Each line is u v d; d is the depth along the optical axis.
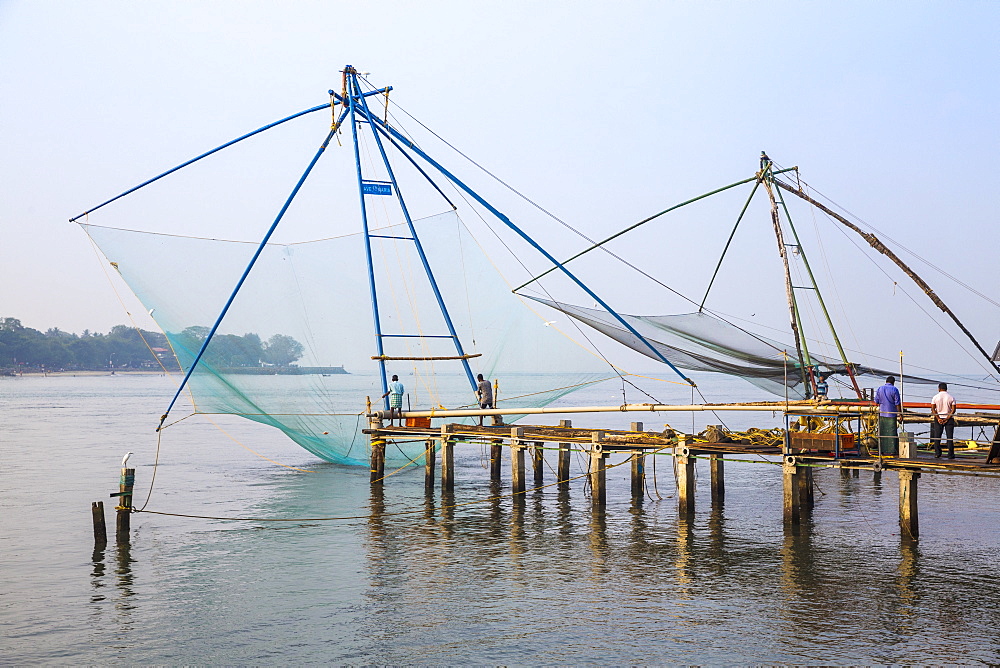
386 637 13.03
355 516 22.33
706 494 26.17
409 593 15.20
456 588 15.48
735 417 61.81
